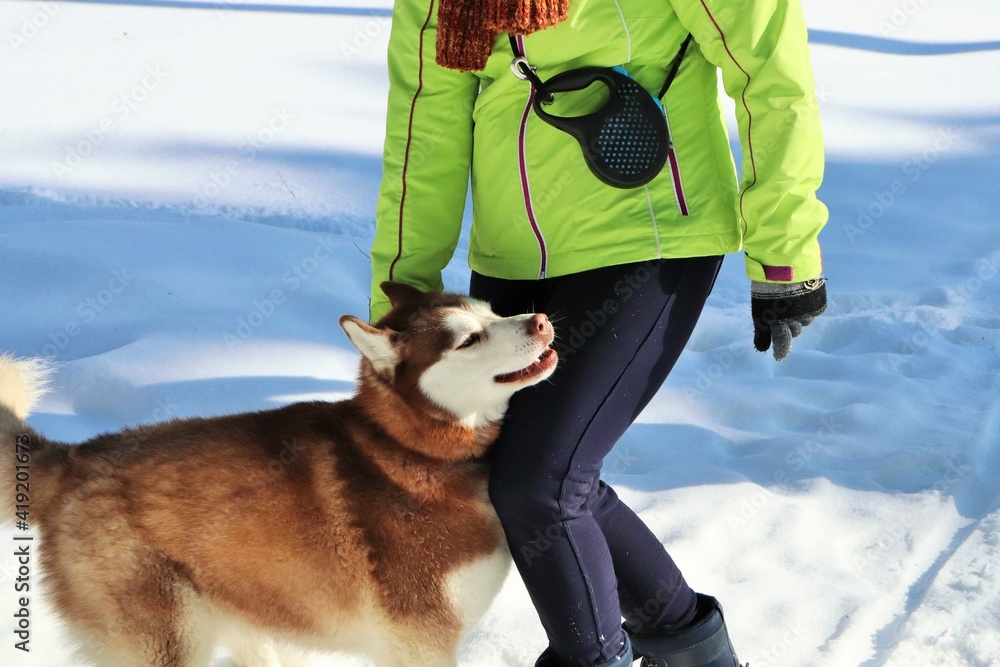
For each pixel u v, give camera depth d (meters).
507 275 2.21
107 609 2.28
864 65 10.17
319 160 7.11
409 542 2.28
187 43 10.80
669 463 3.71
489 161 2.15
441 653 2.34
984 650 2.57
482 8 1.97
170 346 4.09
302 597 2.35
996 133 7.98
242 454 2.30
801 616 2.78
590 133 1.99
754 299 2.12
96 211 5.88
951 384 4.20
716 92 2.10
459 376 2.18
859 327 4.78
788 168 1.95
